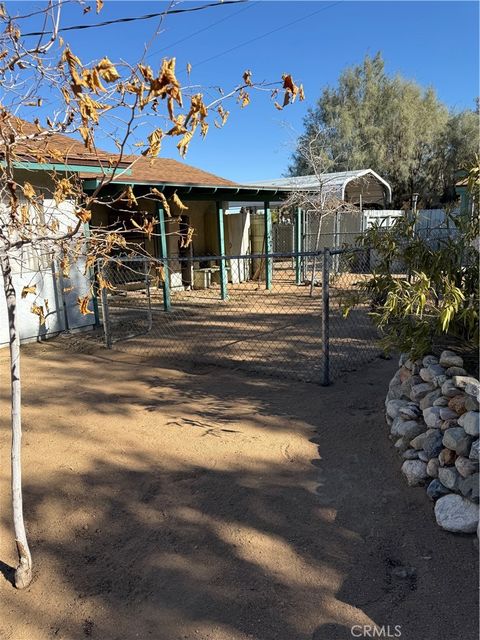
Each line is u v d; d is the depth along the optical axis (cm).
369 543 243
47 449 357
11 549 249
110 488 302
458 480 256
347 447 340
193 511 275
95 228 228
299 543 245
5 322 682
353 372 518
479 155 380
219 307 1019
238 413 412
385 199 2062
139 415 418
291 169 2961
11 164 205
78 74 161
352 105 2859
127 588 220
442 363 328
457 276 348
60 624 202
